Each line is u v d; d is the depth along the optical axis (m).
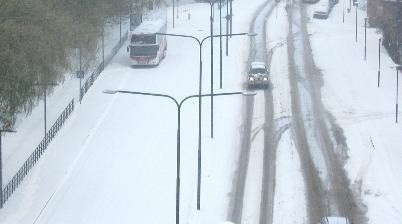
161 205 52.91
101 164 60.09
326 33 115.12
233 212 52.56
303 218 51.66
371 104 79.81
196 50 102.25
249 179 59.03
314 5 139.25
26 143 64.06
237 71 92.19
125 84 83.94
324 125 73.12
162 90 81.81
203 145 66.06
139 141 65.81
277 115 76.19
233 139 68.38
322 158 64.12
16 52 54.25
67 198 53.50
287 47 105.62
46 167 59.06
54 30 62.50
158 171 59.16
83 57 79.94
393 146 66.81
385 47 104.56
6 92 53.38
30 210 51.25
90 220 50.00
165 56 98.94
